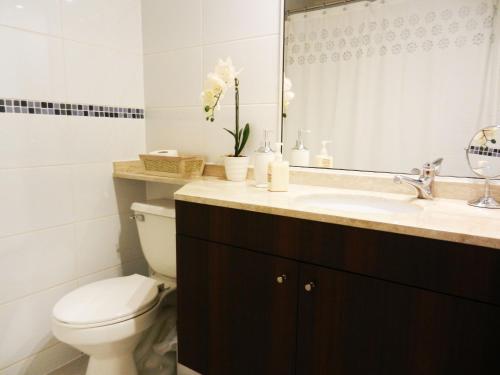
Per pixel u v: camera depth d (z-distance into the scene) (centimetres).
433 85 117
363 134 131
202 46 159
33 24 134
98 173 164
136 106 179
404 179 115
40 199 143
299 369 102
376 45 125
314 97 138
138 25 176
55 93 144
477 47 110
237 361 114
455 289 77
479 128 112
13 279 137
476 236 73
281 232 98
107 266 173
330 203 124
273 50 142
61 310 124
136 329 126
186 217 118
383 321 86
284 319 102
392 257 83
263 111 148
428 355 82
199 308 120
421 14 117
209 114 138
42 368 149
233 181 147
